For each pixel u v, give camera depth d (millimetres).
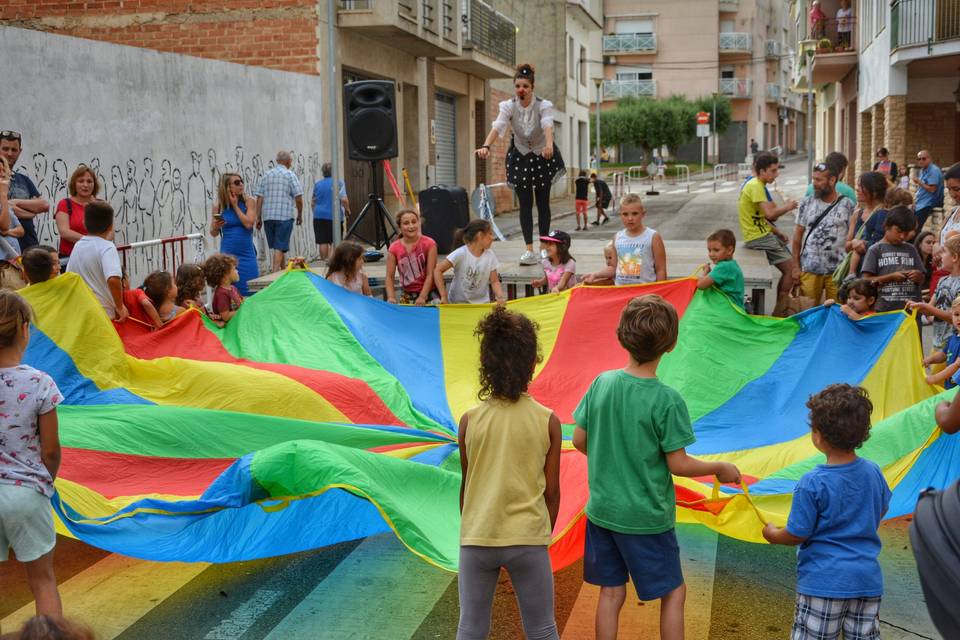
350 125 13648
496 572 3965
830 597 3896
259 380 7316
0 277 7688
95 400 6938
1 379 4332
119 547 5094
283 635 4840
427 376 8445
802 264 10484
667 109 65312
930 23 23609
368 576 5590
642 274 8664
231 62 17344
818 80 38844
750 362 7871
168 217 14812
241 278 12359
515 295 11445
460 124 29422
